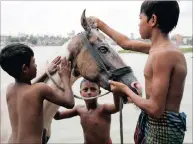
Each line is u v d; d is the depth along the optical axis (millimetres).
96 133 3791
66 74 2842
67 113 3891
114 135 5707
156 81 2377
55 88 2865
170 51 2420
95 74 2961
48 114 2889
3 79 4379
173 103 2459
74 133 5766
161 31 2533
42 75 2916
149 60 2488
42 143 2748
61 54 2969
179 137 2479
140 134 2615
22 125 2455
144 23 2568
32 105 2480
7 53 2547
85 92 3711
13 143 2465
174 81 2428
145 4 2562
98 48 2963
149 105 2373
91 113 3807
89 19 3182
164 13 2500
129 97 2609
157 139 2473
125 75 2928
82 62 2967
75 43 2975
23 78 2590
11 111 2547
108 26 3195
